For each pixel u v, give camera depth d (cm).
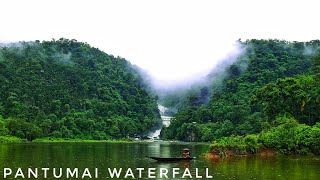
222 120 19950
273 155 8112
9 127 17838
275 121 9919
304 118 10362
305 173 5047
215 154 7600
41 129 19275
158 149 11400
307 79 10819
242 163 6381
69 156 7838
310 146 8162
